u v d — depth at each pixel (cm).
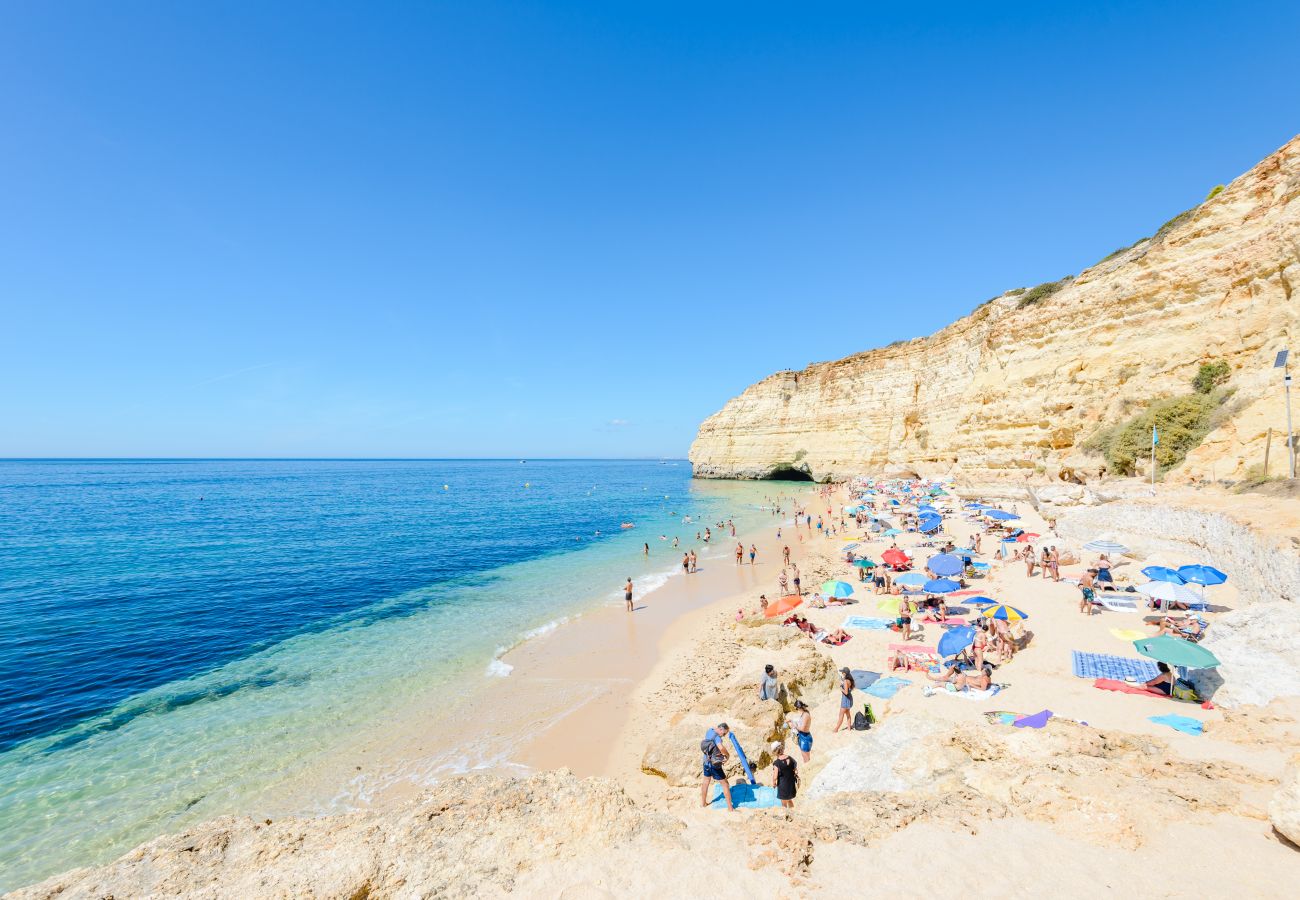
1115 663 1377
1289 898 498
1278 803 569
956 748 870
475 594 2839
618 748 1338
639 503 7781
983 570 2409
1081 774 725
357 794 1186
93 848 1025
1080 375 3700
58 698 1647
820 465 8575
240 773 1263
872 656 1658
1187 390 3019
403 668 1864
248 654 2002
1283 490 1927
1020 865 586
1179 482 2600
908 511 4422
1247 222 2983
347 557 3847
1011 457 4159
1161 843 588
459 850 688
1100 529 2591
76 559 3747
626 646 2058
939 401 6581
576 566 3547
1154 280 3372
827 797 802
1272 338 2602
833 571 3067
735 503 7250
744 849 662
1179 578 1582
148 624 2339
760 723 1223
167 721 1505
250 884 636
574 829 715
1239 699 1038
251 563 3628
